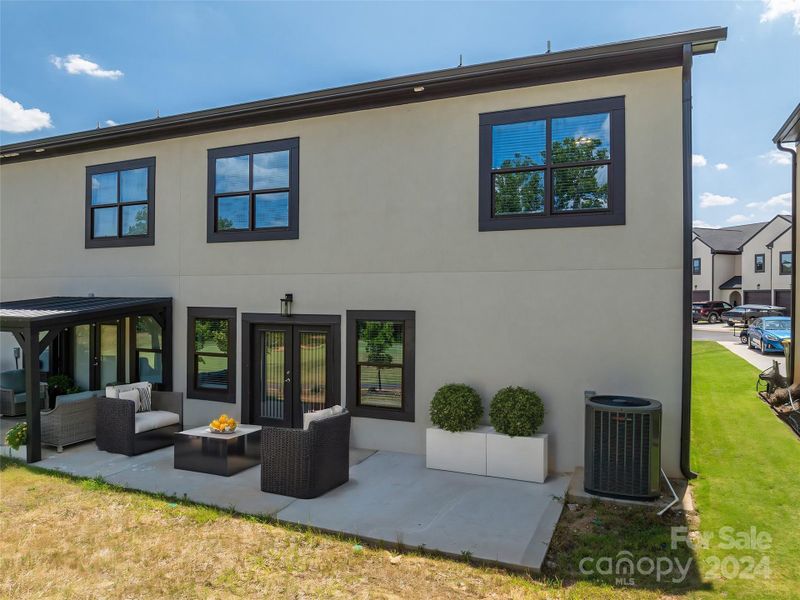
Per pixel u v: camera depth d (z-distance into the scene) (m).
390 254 8.49
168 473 7.42
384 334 8.56
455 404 7.37
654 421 6.06
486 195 7.86
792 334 11.57
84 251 11.37
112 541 5.39
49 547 5.28
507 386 7.69
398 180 8.45
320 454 6.50
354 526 5.59
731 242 44.19
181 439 7.58
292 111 9.08
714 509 5.88
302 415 9.24
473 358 7.91
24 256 12.16
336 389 8.85
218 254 9.91
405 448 8.34
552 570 4.74
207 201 9.99
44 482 7.14
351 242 8.77
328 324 8.95
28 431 7.98
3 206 12.46
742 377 14.38
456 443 7.38
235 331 9.72
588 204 7.37
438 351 8.13
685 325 6.85
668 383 6.93
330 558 5.00
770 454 7.67
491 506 6.11
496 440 7.15
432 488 6.74
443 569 4.77
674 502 5.85
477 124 7.92
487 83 7.75
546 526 5.54
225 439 7.29
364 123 8.69
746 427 9.19
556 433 7.41
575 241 7.36
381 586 4.50
